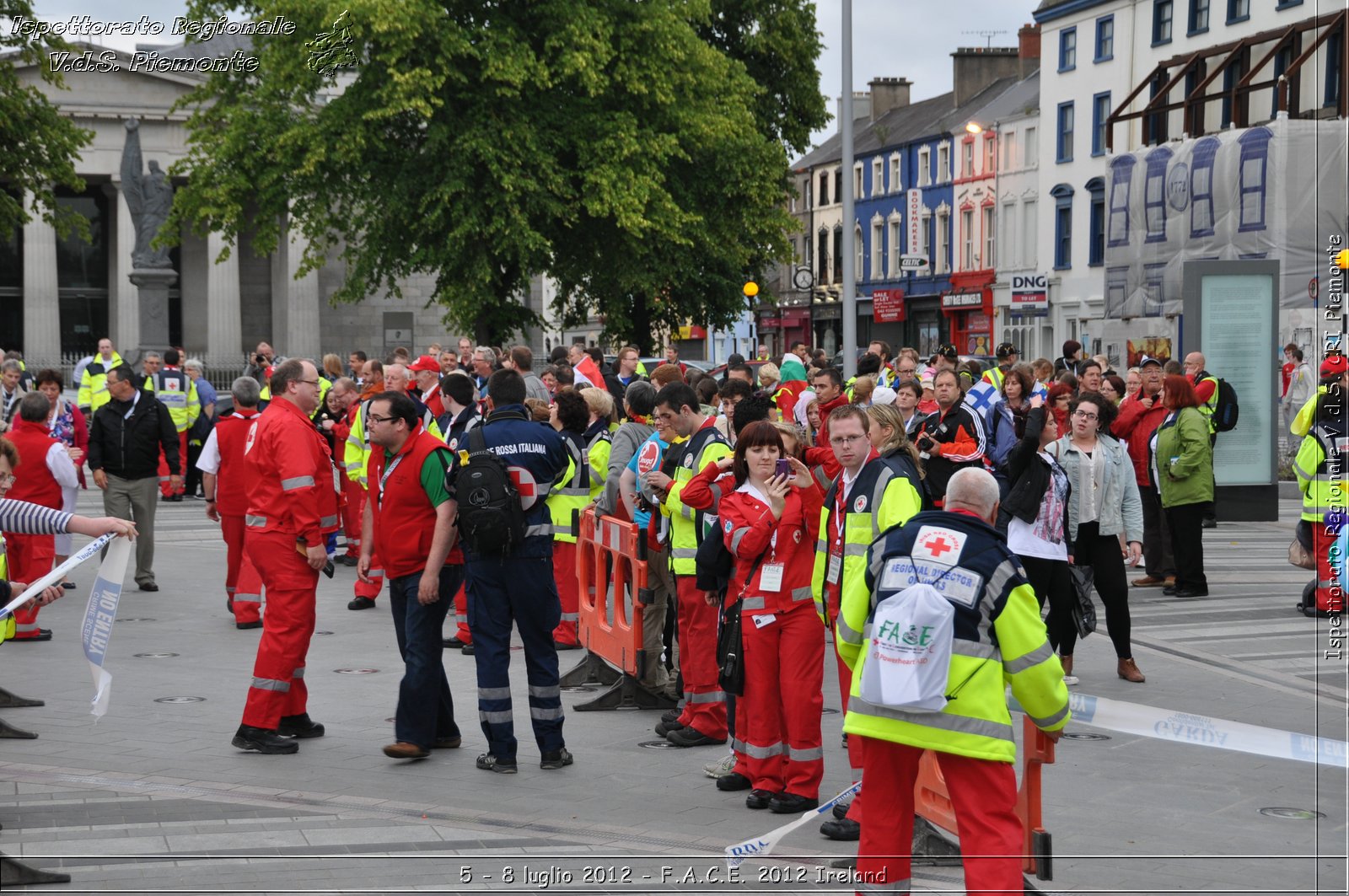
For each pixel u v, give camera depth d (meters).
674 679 10.35
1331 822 7.37
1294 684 10.81
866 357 17.55
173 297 63.59
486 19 34.06
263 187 34.47
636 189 33.88
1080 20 53.62
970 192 63.75
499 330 36.66
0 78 35.19
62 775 8.06
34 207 36.47
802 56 49.16
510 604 8.39
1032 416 10.01
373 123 33.38
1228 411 18.52
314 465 8.78
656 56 35.22
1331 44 37.00
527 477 8.33
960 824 5.36
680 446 9.20
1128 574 17.02
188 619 13.95
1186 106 37.97
